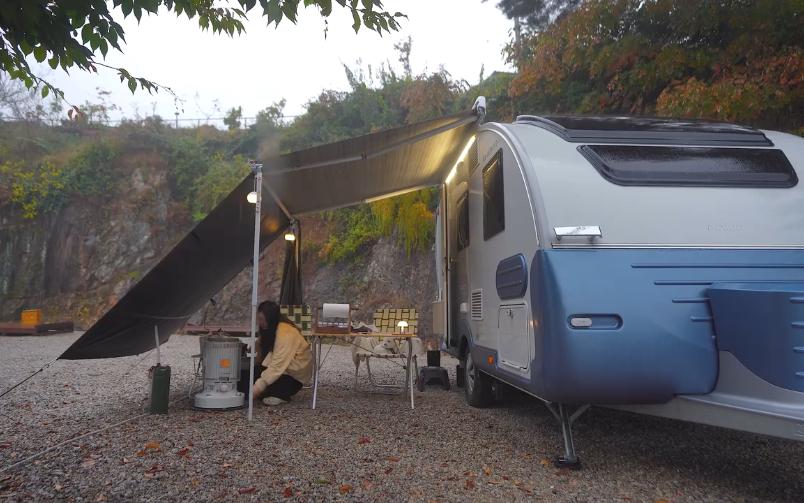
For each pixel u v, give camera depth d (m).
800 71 7.20
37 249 23.91
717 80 8.40
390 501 3.12
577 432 4.77
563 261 3.51
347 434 4.59
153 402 5.29
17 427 4.90
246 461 3.76
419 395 6.82
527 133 4.45
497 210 4.72
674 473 3.66
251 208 5.53
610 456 4.04
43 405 5.96
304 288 17.42
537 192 3.78
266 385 5.66
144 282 4.73
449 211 7.38
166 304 5.32
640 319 3.39
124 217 24.08
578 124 4.54
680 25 9.14
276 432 4.58
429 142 6.07
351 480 3.44
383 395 6.76
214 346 5.62
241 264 6.53
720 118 7.64
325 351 12.68
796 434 2.80
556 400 3.46
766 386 3.07
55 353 12.26
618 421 5.18
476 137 5.64
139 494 3.17
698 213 3.70
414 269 15.54
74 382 7.62
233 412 5.41
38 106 26.95
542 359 3.52
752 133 4.43
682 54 8.97
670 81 9.42
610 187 3.80
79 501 3.07
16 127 26.48
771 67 7.51
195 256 5.03
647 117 4.95
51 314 22.75
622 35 10.23
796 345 2.92
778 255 3.57
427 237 15.55
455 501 3.13
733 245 3.59
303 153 5.06
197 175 25.02
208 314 19.38
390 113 19.88
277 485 3.33
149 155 25.20
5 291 23.39
